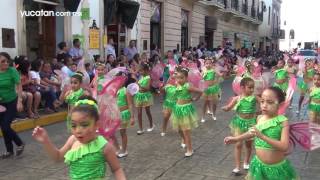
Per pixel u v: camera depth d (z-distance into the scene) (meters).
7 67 7.59
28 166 7.33
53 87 11.53
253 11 44.28
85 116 3.65
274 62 19.31
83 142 3.78
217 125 11.14
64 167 7.29
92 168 3.75
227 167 7.33
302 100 12.75
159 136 9.70
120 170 3.87
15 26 12.83
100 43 16.67
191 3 26.80
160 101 15.45
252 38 46.06
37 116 10.64
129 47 17.67
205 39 31.25
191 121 7.94
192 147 8.70
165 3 22.72
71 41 15.08
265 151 4.52
